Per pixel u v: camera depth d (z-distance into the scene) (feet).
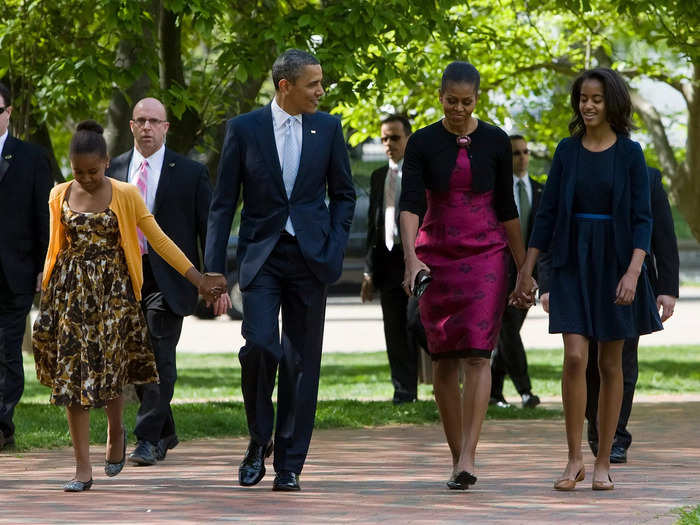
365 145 298.97
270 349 65.21
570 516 56.39
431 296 67.31
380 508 59.11
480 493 64.59
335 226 67.31
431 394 137.69
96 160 65.26
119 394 67.26
